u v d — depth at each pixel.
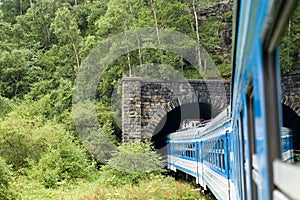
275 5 1.94
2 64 51.97
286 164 2.00
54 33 55.50
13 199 17.14
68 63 51.47
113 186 23.20
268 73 2.35
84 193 21.20
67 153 27.98
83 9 58.47
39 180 25.28
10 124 29.56
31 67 53.31
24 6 69.00
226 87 34.72
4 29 60.72
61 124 37.81
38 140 29.69
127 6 50.06
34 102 44.66
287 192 1.94
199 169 19.52
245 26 2.78
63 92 44.28
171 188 20.75
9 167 17.72
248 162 4.05
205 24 49.47
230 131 9.72
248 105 3.91
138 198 18.86
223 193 11.44
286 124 18.42
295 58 15.08
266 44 2.34
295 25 3.61
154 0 50.53
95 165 32.12
